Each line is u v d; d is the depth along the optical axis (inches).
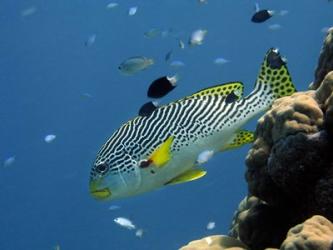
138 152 142.6
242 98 145.7
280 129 118.6
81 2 2357.3
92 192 149.5
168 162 142.4
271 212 134.0
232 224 189.5
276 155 119.0
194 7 2492.6
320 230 102.3
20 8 2202.3
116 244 1680.6
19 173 2124.8
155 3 2477.9
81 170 2159.2
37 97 2380.7
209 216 1702.8
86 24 2442.2
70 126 2347.4
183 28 2554.1
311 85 165.5
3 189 2046.0
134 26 2507.4
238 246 133.6
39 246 1862.7
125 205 1755.7
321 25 2502.5
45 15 2325.3
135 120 146.2
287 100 126.5
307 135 114.5
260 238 133.0
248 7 2465.6
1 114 2298.2
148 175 143.1
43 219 1950.1
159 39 2482.8
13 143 2251.5
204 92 146.6
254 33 2495.1
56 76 2433.6
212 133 144.0
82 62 2477.9
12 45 2337.6
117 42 2508.6
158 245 1632.6
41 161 2183.8
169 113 144.0
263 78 146.1
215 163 1823.3
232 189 1774.1
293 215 126.1
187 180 146.2
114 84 2461.9
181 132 142.6
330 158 114.1
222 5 2484.0
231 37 2511.1
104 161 145.2
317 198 115.1
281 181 119.7
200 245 135.5
